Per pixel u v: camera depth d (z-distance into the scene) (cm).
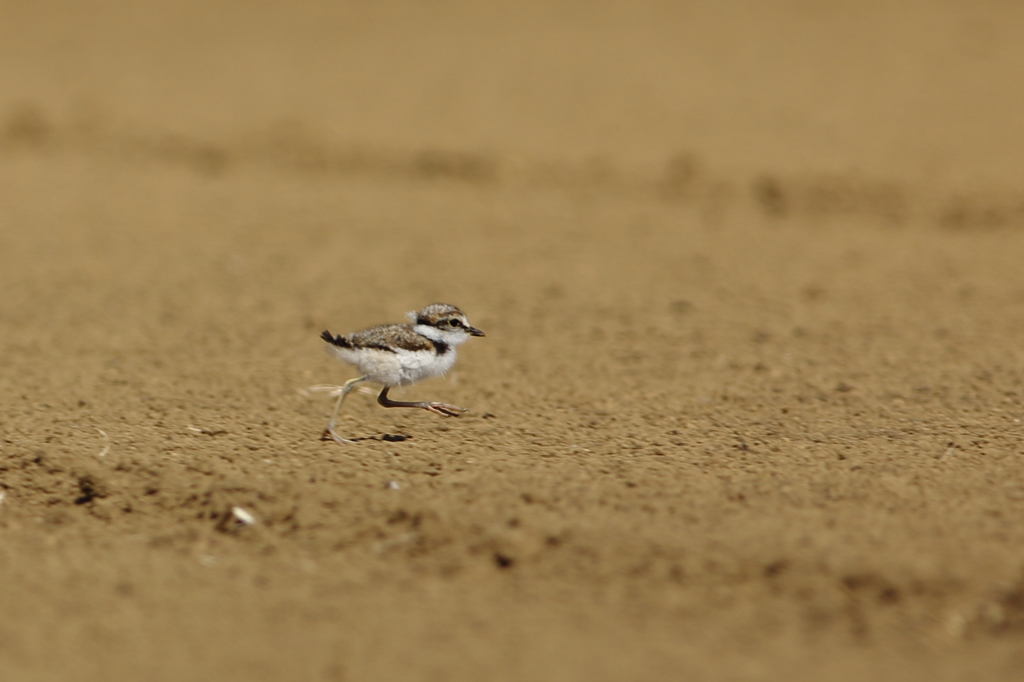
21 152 2755
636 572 798
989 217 2170
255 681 696
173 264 1916
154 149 2733
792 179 2369
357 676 700
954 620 744
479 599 783
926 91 2942
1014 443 1030
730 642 730
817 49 3384
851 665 706
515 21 3894
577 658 715
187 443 1034
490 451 1020
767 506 880
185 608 778
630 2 4106
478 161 2567
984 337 1465
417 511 878
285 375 1309
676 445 1039
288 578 816
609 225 2209
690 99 2942
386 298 1716
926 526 839
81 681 697
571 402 1205
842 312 1622
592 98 2983
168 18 4088
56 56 3544
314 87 3145
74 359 1364
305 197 2420
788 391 1239
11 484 961
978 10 3684
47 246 2009
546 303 1692
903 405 1176
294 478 941
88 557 850
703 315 1616
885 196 2281
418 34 3759
